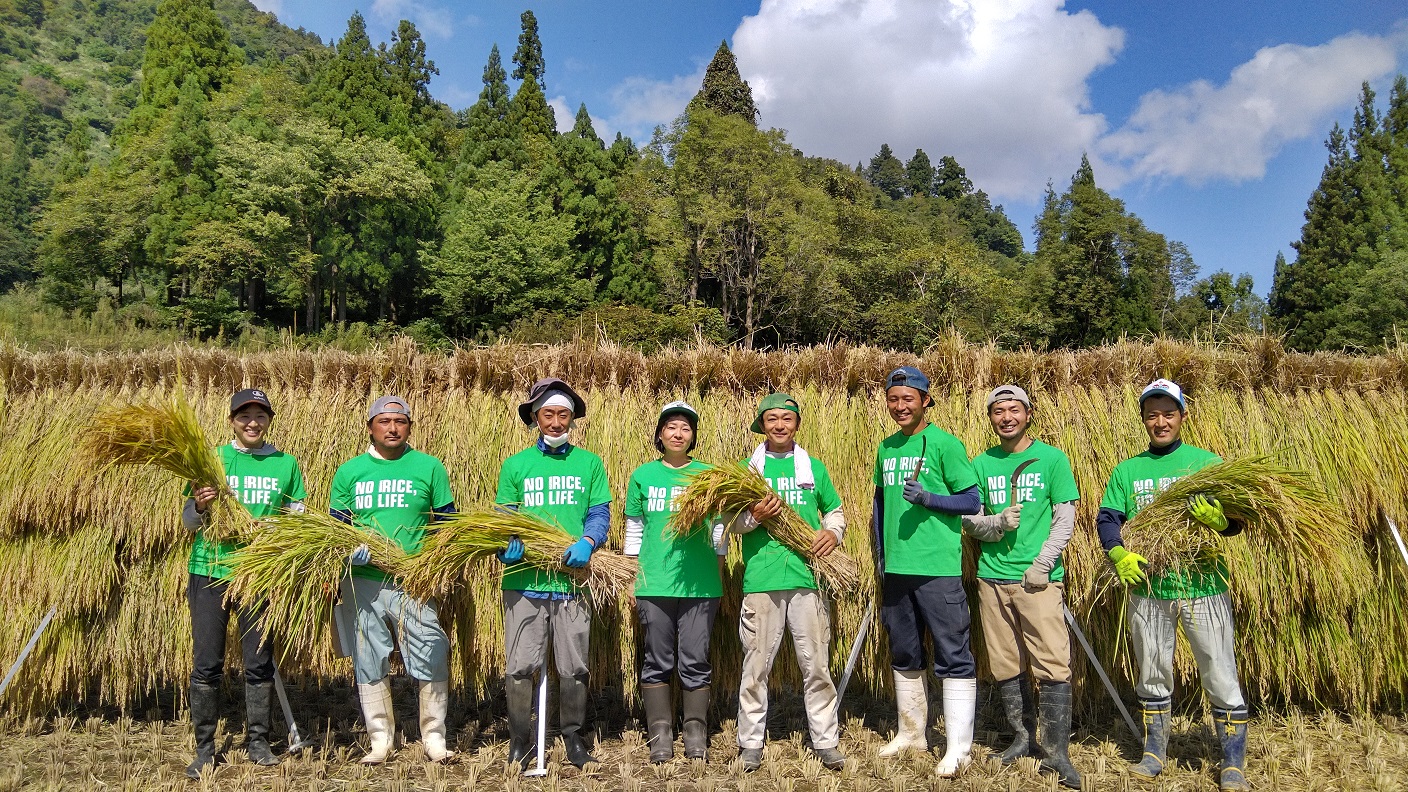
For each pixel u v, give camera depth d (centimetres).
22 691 495
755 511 414
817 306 3884
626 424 527
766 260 3759
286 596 403
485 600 483
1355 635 490
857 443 520
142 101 4959
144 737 488
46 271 4247
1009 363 532
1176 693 516
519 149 4538
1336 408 516
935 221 7488
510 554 410
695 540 434
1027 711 524
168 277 3844
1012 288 3922
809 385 544
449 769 430
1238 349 540
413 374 548
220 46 5188
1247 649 488
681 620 434
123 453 412
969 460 448
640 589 435
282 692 457
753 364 548
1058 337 4272
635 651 489
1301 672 483
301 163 3638
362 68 4447
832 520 446
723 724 495
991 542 429
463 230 3788
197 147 3847
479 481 516
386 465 443
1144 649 414
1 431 516
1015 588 420
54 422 521
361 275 3888
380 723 436
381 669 434
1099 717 512
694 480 411
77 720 516
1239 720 399
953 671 421
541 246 3750
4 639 490
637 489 445
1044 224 4581
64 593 488
